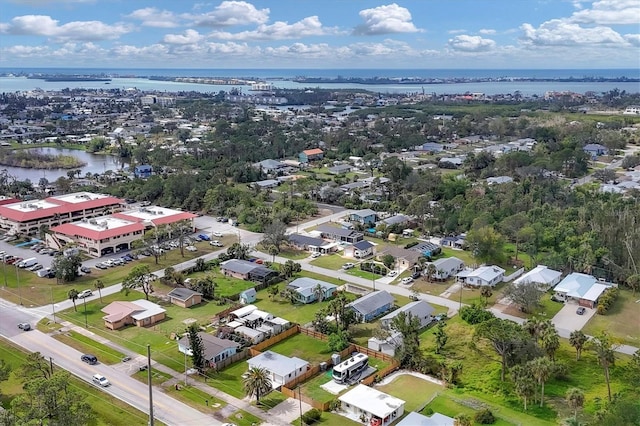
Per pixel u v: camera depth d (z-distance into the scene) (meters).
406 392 81.50
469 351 92.75
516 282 117.88
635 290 119.31
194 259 142.12
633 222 134.25
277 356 88.88
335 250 149.00
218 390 82.12
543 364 75.44
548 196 178.88
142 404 77.88
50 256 145.38
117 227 152.62
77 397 67.00
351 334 100.81
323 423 73.81
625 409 66.00
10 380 83.38
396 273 131.62
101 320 105.81
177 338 95.94
